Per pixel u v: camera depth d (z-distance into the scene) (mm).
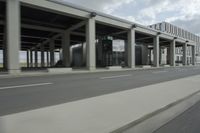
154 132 5043
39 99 8383
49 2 25547
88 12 30453
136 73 25031
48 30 37969
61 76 19969
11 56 21391
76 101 7812
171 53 56969
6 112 6332
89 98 8438
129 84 13648
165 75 21859
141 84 13656
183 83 14000
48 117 5656
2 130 4617
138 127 5395
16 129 4695
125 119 5570
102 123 5211
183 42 62188
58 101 8016
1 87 11672
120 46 48344
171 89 11156
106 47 45812
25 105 7297
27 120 5375
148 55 69625
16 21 21859
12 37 21516
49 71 24875
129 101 7879
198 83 14086
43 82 14344
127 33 43594
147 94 9484
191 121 5969
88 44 30938
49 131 4594
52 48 49781
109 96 8906
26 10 28969
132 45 39688
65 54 39406
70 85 12898
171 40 56438
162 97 8797
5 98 8547
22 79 16594
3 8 27578
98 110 6465
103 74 23094
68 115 5867
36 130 4637
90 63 30844
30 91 10375
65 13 27922
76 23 35906
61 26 37594
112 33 45562
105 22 33688
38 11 29547
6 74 20203
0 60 87688
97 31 43938
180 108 7609
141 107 6957
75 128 4812
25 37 50125
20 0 22672
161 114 6711
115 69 34344
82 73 25047
